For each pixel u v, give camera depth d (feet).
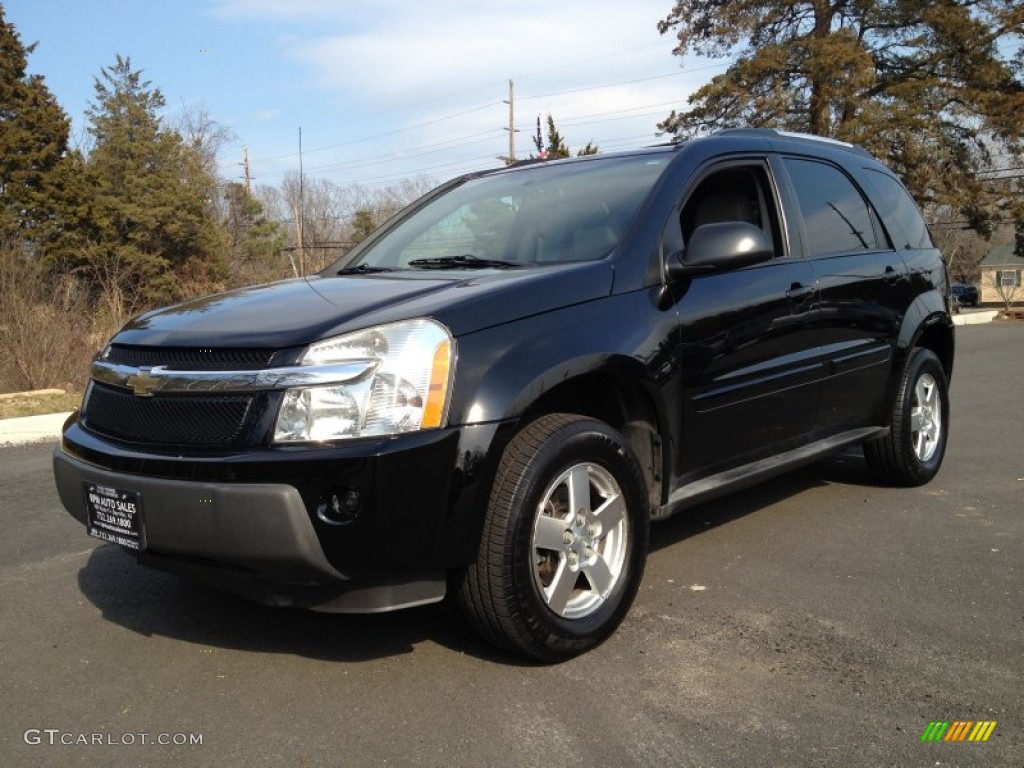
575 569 10.41
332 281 12.39
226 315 10.59
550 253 12.37
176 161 124.57
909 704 9.29
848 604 11.99
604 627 10.63
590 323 10.80
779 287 13.67
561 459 10.03
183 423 9.61
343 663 10.46
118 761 8.52
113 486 9.89
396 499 8.96
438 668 10.27
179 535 9.35
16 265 44.68
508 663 10.36
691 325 12.01
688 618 11.59
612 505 10.82
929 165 101.50
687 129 112.16
